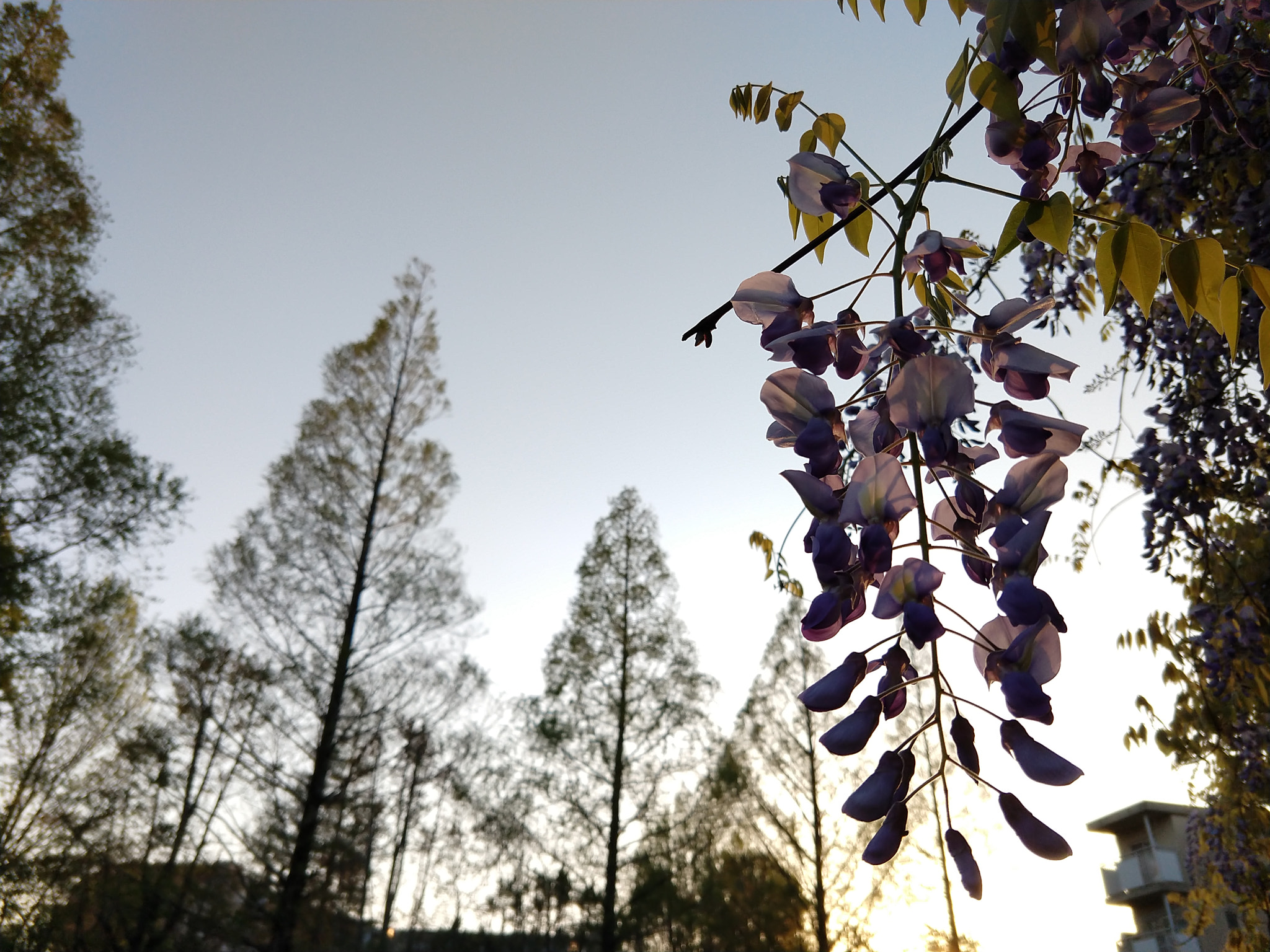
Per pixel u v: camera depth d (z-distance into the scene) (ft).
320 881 40.45
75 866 39.47
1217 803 14.17
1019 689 2.85
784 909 54.75
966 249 3.67
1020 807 2.78
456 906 66.80
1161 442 10.66
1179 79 4.87
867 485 3.24
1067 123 3.70
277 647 42.93
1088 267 11.35
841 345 3.71
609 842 53.31
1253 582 10.53
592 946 53.62
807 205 4.18
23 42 40.65
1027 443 3.19
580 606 58.85
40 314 39.29
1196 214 9.07
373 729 41.68
